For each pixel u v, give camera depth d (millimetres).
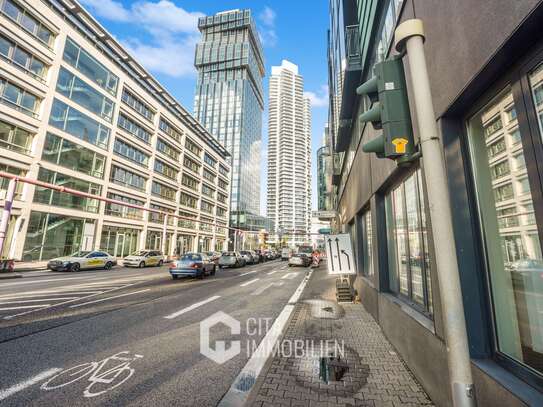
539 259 1930
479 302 2438
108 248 30062
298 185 124438
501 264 2322
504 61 2016
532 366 1979
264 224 103562
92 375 3641
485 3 2037
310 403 2891
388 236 5812
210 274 18203
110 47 32625
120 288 11500
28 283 12859
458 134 2742
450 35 2594
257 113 122250
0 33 20375
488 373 2111
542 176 1775
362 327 5734
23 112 21922
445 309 1346
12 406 2898
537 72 1832
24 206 21391
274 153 126875
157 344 4840
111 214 30516
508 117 2213
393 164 4621
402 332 4031
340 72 11758
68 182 25469
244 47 117125
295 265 28625
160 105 39625
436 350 2811
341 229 16953
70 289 11062
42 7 23281
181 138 45750
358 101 9539
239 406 2887
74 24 28172
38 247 22422
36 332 5398
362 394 3070
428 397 3000
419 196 3941
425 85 1487
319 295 9922
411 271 4375
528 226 2031
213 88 106062
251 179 104688
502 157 2293
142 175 36062
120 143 32406
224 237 64938
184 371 3789
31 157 22172
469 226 2561
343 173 15523
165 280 14727
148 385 3393
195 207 50969
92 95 28297
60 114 24672
